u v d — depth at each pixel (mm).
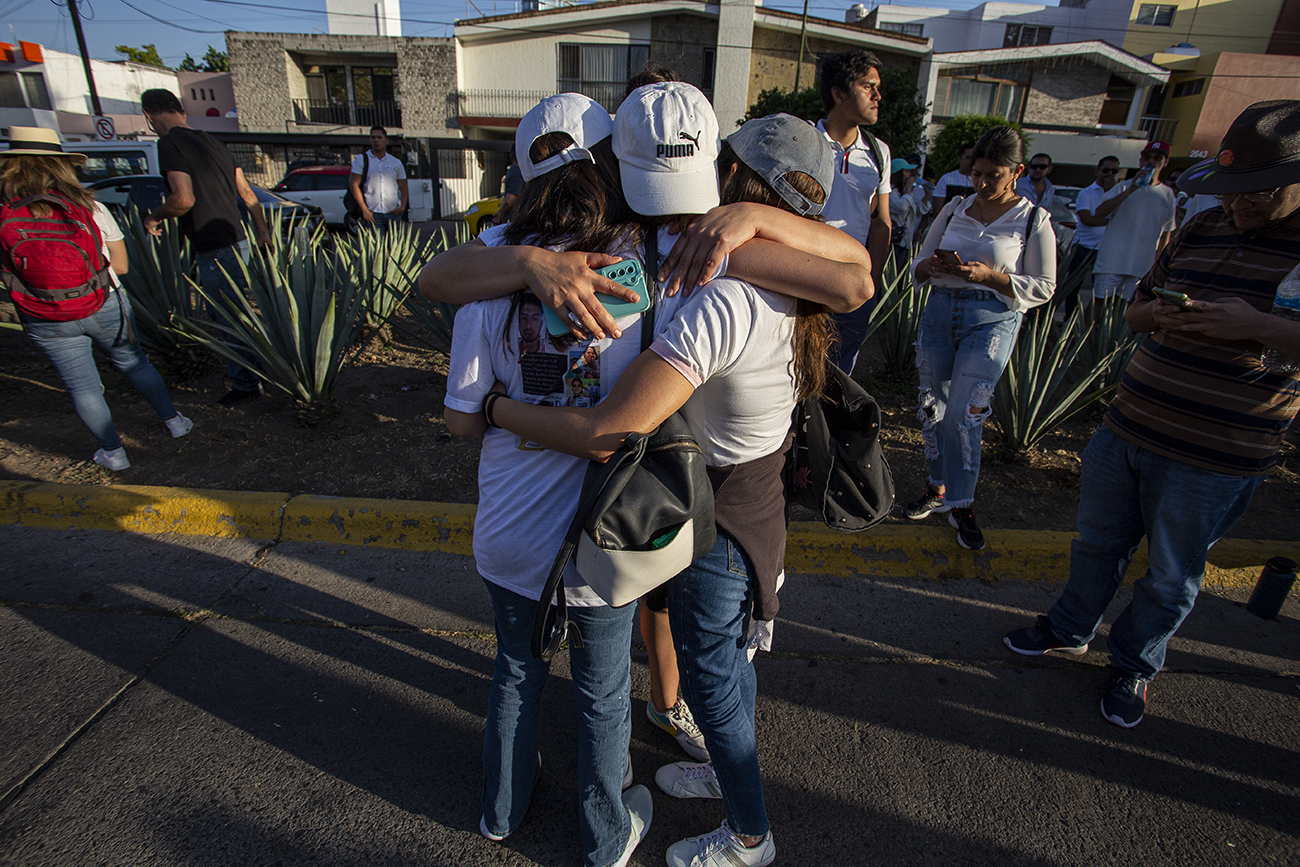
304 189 15367
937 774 2162
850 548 3170
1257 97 28516
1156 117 30594
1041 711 2426
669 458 1268
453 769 2121
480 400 1424
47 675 2393
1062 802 2074
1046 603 3018
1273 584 2781
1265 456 2043
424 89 24547
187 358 4570
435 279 1415
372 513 3219
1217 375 2029
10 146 3094
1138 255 5910
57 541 3156
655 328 1327
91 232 3244
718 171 1533
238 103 25750
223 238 4371
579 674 1596
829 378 1646
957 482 3051
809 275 1269
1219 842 1962
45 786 1982
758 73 23062
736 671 1640
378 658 2559
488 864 1829
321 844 1864
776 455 1576
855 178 3184
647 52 23391
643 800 1995
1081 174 27406
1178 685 2564
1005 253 2932
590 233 1333
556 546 1430
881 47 23047
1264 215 1894
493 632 2719
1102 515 2396
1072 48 26000
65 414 4191
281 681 2428
